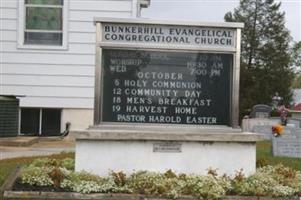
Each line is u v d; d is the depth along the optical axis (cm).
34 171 808
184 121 871
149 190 765
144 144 830
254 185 798
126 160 827
